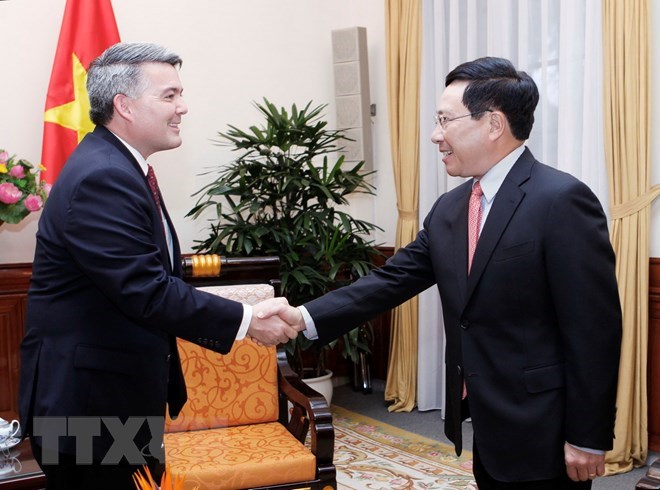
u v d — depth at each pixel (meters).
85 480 1.93
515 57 3.97
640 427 3.49
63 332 1.89
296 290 4.19
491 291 1.80
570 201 1.74
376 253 4.41
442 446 3.93
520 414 1.77
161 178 4.34
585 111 3.58
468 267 1.89
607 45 3.44
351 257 4.35
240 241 3.96
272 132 4.13
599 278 1.72
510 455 1.79
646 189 3.43
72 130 3.78
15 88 3.83
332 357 5.08
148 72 1.98
